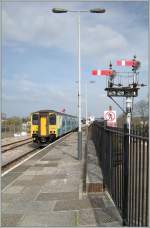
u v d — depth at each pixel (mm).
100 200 8781
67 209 8008
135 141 6234
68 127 53219
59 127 38156
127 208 6590
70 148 24359
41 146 32844
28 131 62062
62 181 11516
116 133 8094
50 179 11922
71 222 7051
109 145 9438
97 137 17750
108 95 22609
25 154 22953
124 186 6734
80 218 7301
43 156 19219
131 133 6465
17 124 63562
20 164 15930
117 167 7805
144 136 5578
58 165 15516
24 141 39312
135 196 6125
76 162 16594
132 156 6336
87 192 9680
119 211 7535
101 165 12836
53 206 8297
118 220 7141
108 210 7863
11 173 13320
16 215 7637
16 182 11414
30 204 8539
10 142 35656
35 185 10891
